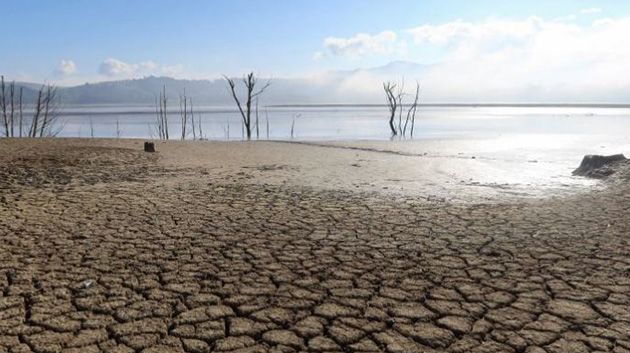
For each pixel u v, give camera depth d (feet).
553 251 19.80
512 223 24.95
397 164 57.88
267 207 29.19
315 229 23.62
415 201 31.55
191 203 30.27
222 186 37.86
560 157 70.03
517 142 102.68
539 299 14.79
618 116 338.13
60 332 12.70
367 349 11.89
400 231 23.29
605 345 11.93
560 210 28.45
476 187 38.40
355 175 46.44
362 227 24.08
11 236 21.66
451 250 20.06
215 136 191.52
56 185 36.65
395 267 17.88
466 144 97.40
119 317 13.60
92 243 20.74
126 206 28.99
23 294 15.12
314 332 12.76
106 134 203.92
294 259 18.79
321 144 96.43
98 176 42.32
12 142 70.49
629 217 26.13
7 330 12.78
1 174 40.50
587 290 15.48
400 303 14.57
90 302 14.56
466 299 14.85
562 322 13.20
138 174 44.62
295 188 37.19
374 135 165.48
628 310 13.93
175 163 55.31
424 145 94.73
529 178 44.78
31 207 28.14
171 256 19.07
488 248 20.27
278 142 102.83
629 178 40.11
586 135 130.82
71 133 208.44
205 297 15.02
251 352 11.77
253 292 15.43
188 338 12.44
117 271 17.29
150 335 12.57
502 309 14.10
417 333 12.66
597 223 24.81
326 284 16.15
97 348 11.90
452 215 27.04
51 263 18.07
